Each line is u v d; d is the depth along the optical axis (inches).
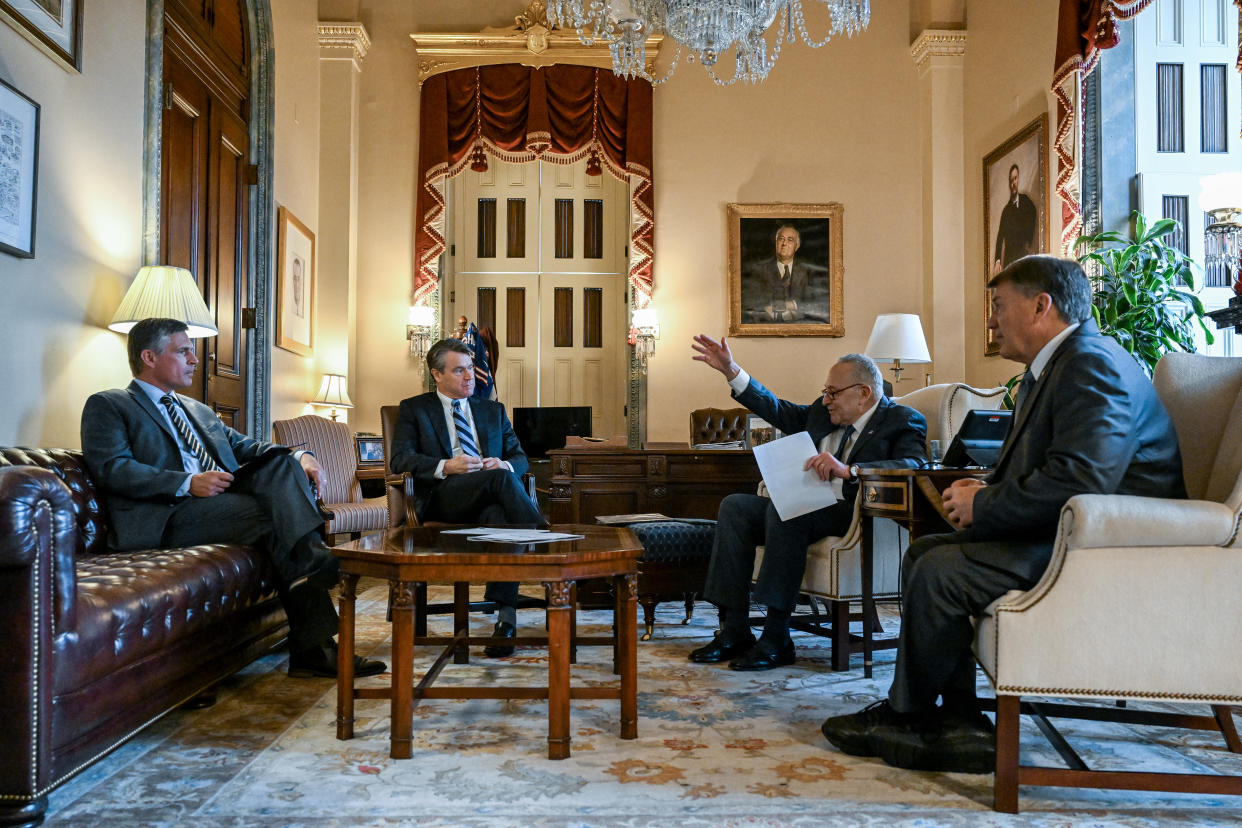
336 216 286.5
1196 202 209.0
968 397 141.7
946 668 77.7
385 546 87.7
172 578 88.4
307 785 74.5
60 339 138.5
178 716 96.2
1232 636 67.9
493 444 148.4
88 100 145.9
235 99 217.5
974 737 78.4
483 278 335.6
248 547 111.6
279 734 89.5
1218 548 68.6
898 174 303.1
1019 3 257.9
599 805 70.1
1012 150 260.4
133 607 78.5
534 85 295.0
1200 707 101.1
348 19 289.9
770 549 121.4
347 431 236.5
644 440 297.3
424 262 292.7
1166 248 191.6
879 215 302.5
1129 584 68.7
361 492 238.7
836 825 66.4
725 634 126.3
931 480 98.7
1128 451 73.4
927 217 297.0
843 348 300.5
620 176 298.8
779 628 122.3
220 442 128.6
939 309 291.9
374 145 298.2
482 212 337.7
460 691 85.2
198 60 193.5
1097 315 191.0
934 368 291.1
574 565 82.5
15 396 127.3
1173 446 77.3
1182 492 76.8
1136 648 68.5
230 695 105.5
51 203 136.0
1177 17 213.3
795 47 305.1
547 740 86.3
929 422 144.2
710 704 101.5
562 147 295.7
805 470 119.3
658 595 144.7
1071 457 73.0
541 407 322.3
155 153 165.9
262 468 115.0
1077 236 216.5
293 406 259.0
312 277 275.3
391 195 297.7
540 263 336.5
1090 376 74.7
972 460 108.6
